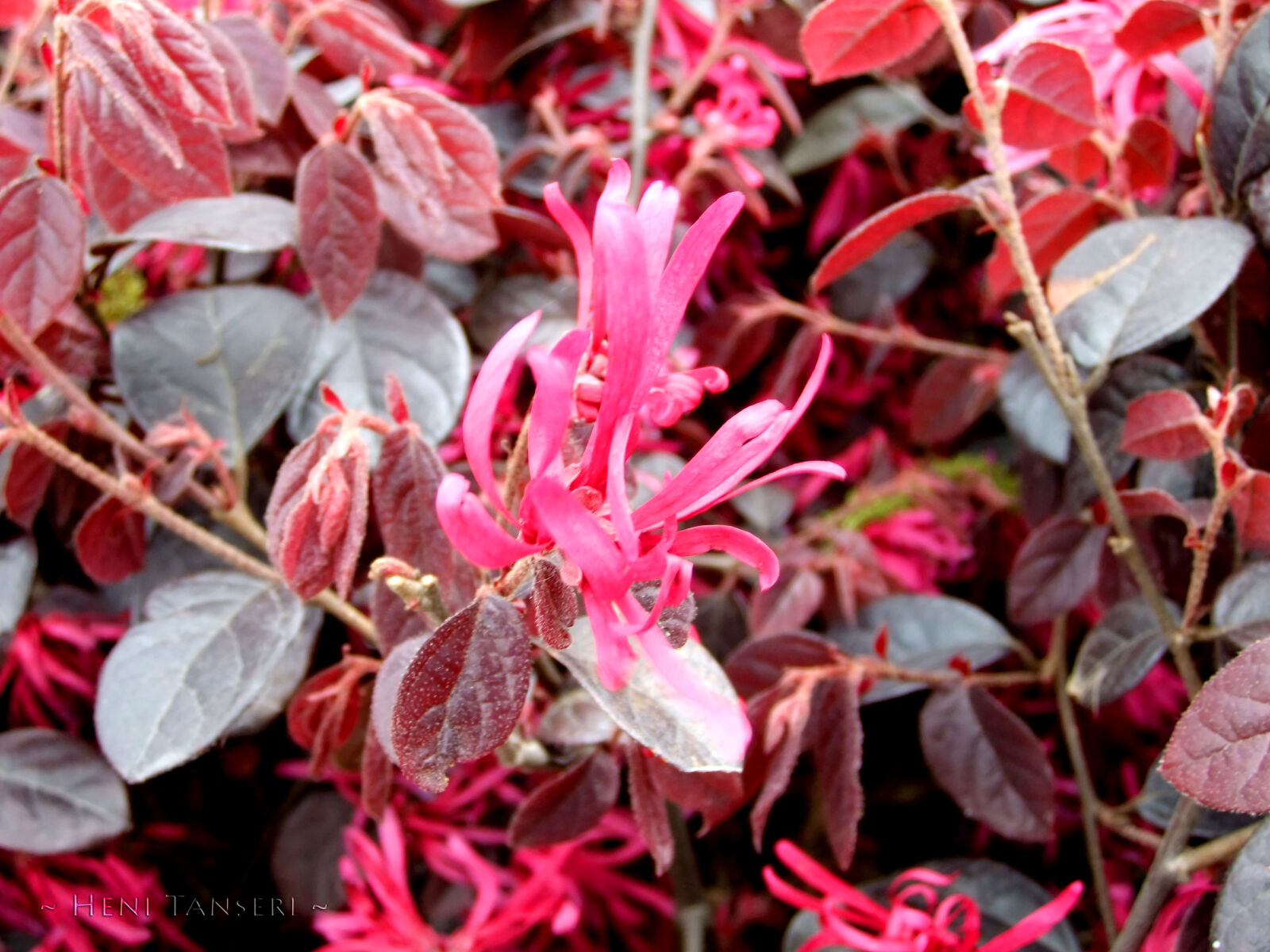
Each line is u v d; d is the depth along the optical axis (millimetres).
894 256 241
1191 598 150
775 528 222
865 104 234
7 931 187
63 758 166
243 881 191
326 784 192
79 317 169
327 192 159
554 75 234
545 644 119
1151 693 199
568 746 156
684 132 220
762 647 167
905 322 250
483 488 109
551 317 199
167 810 196
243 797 203
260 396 168
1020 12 221
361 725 162
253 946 192
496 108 227
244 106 158
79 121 155
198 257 214
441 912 193
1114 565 176
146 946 189
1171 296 154
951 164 245
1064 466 188
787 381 227
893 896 170
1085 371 176
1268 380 171
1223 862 142
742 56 226
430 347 174
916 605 188
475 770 192
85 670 188
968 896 165
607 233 104
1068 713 177
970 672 171
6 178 153
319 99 184
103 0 140
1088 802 170
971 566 223
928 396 224
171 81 141
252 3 198
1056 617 181
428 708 117
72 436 175
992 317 238
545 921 196
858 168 245
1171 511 153
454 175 159
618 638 111
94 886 189
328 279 161
